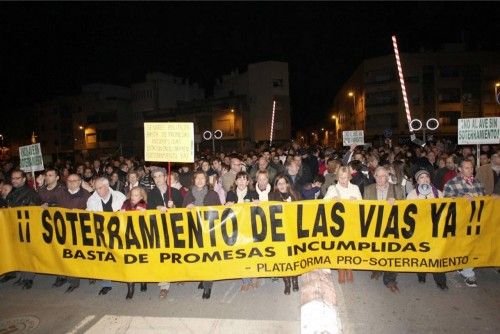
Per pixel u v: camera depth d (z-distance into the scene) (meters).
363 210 5.64
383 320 4.93
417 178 6.29
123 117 60.56
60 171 12.55
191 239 5.80
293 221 5.67
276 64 51.28
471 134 8.03
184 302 5.80
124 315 5.43
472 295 5.54
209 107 53.47
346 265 5.72
